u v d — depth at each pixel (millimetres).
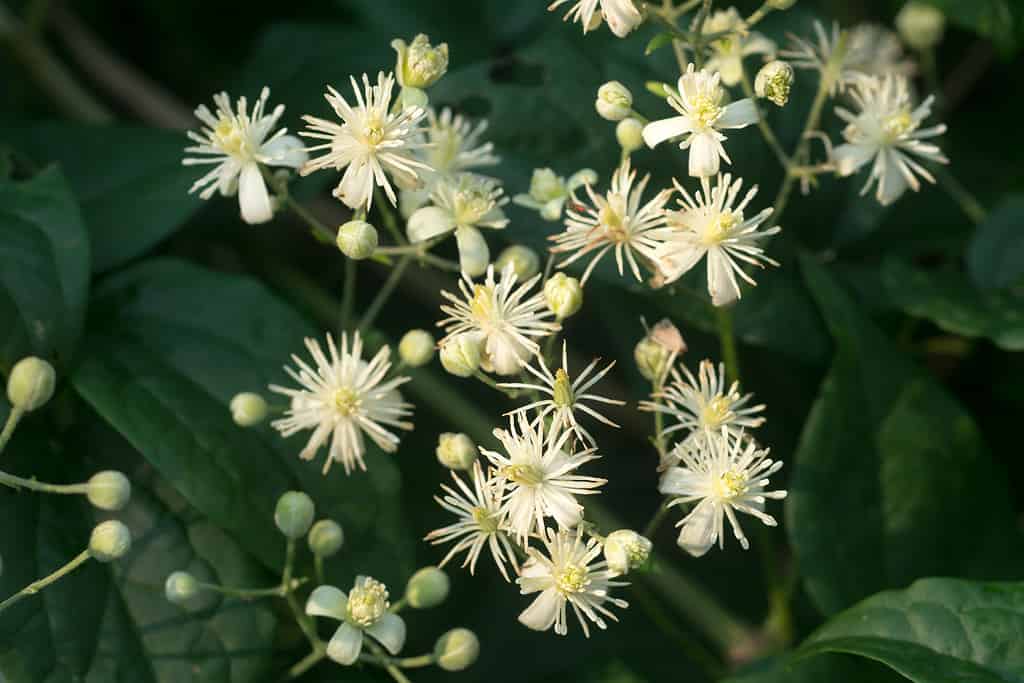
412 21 602
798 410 581
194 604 522
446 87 558
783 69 499
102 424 536
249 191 505
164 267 548
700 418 500
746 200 494
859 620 512
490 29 604
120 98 664
